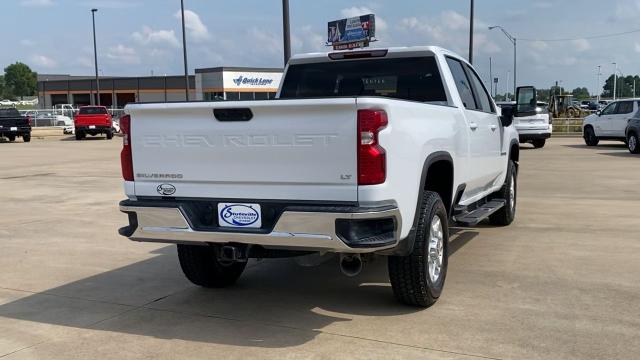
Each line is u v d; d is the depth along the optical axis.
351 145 4.13
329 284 5.97
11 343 4.60
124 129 4.85
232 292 5.77
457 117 5.77
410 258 4.83
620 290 5.54
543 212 9.62
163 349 4.41
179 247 5.62
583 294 5.43
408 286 4.92
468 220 6.10
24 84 179.62
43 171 17.14
